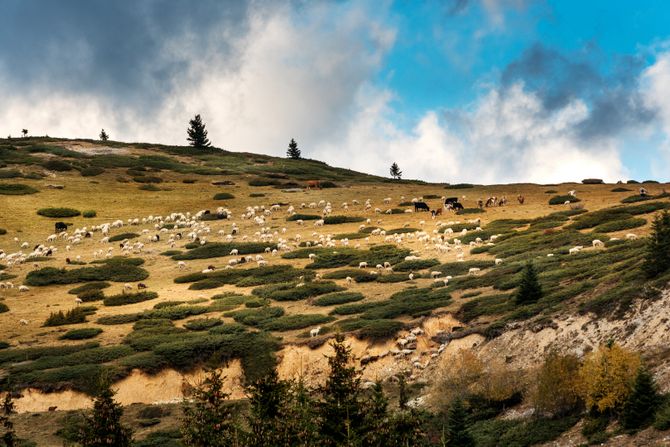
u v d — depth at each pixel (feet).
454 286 244.22
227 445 114.62
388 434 109.40
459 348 192.13
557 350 169.58
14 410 180.24
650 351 150.82
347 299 245.86
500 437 140.46
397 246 325.42
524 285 206.39
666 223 183.83
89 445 119.55
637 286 174.09
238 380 196.85
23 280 298.56
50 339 224.33
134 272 305.32
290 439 109.29
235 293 270.05
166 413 176.24
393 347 201.77
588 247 266.77
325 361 198.59
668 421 119.44
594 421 132.05
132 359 197.77
